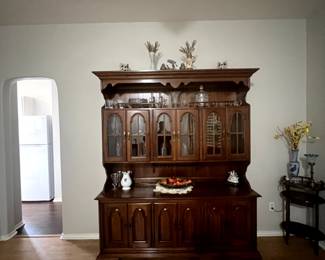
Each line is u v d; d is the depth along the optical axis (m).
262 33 3.06
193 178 3.04
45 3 2.58
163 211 2.58
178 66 3.04
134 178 3.04
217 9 2.78
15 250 2.90
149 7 2.70
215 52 3.06
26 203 4.74
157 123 2.75
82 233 3.16
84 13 2.81
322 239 2.66
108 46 3.07
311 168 2.79
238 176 2.98
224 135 2.73
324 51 2.76
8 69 3.11
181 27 3.05
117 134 2.78
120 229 2.59
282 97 3.08
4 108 3.21
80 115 3.10
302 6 2.74
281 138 3.10
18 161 3.57
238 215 2.58
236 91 2.99
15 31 3.09
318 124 2.88
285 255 2.69
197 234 2.59
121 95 3.03
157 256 2.57
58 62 3.09
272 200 3.13
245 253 2.56
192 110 2.73
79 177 3.13
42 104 5.08
